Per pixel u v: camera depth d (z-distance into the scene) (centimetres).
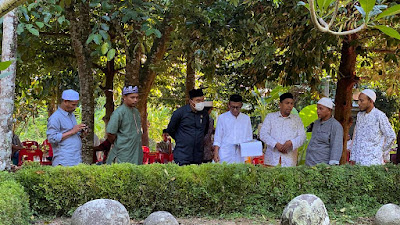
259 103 1128
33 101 1463
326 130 652
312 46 761
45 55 1062
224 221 560
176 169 585
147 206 577
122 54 1153
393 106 1477
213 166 595
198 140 658
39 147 1259
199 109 646
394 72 1007
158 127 1983
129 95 614
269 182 599
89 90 791
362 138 650
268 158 690
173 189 577
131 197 569
